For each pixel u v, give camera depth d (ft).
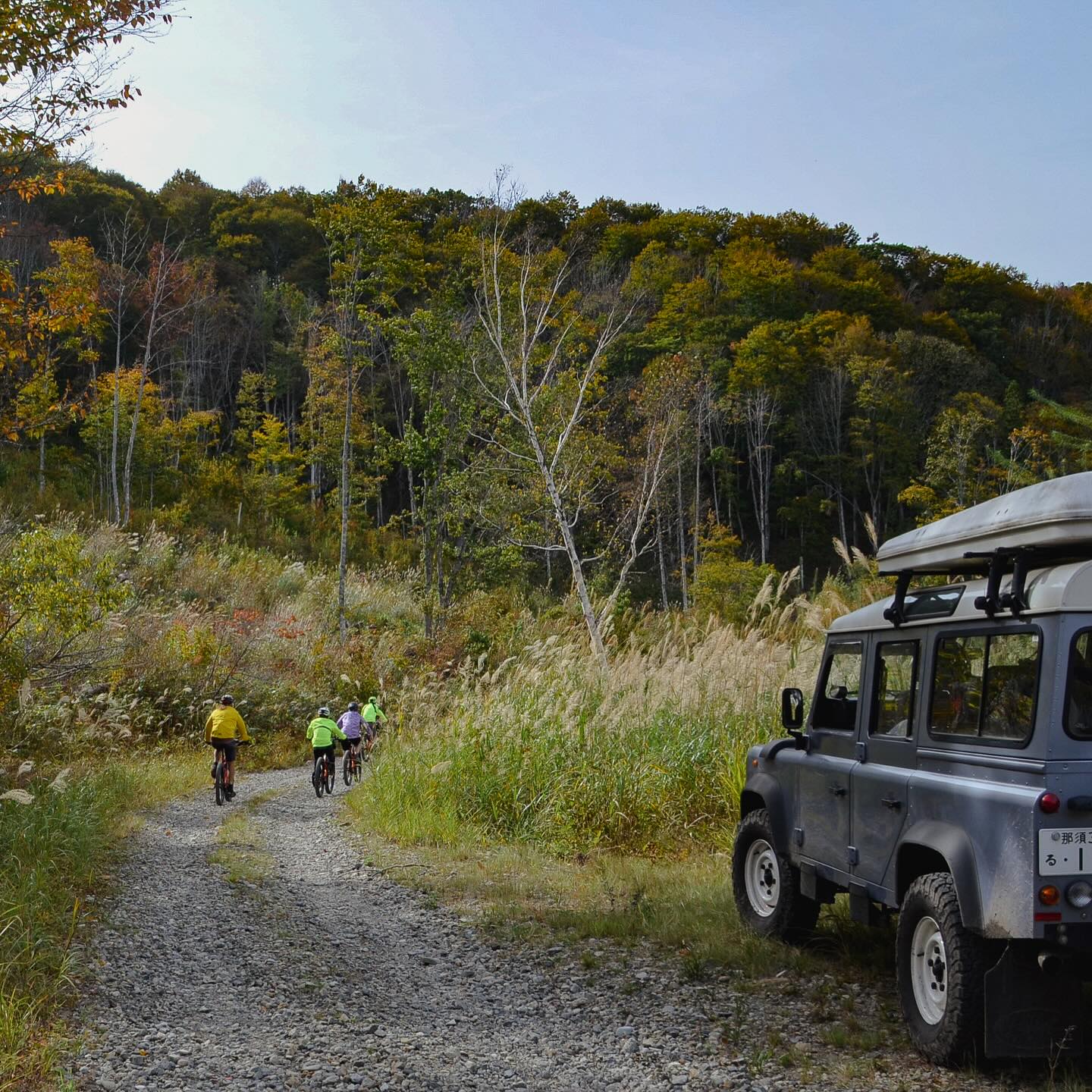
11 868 24.95
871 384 237.86
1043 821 14.12
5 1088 14.28
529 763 41.19
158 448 175.11
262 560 138.72
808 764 22.09
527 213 299.38
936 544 17.90
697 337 250.98
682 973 21.42
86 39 29.81
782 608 44.32
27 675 37.91
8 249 180.04
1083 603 14.71
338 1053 16.53
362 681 91.04
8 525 44.45
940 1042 15.64
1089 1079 15.10
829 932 23.47
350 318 118.52
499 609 111.96
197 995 19.12
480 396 112.68
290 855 36.22
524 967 22.33
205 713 77.20
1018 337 291.99
